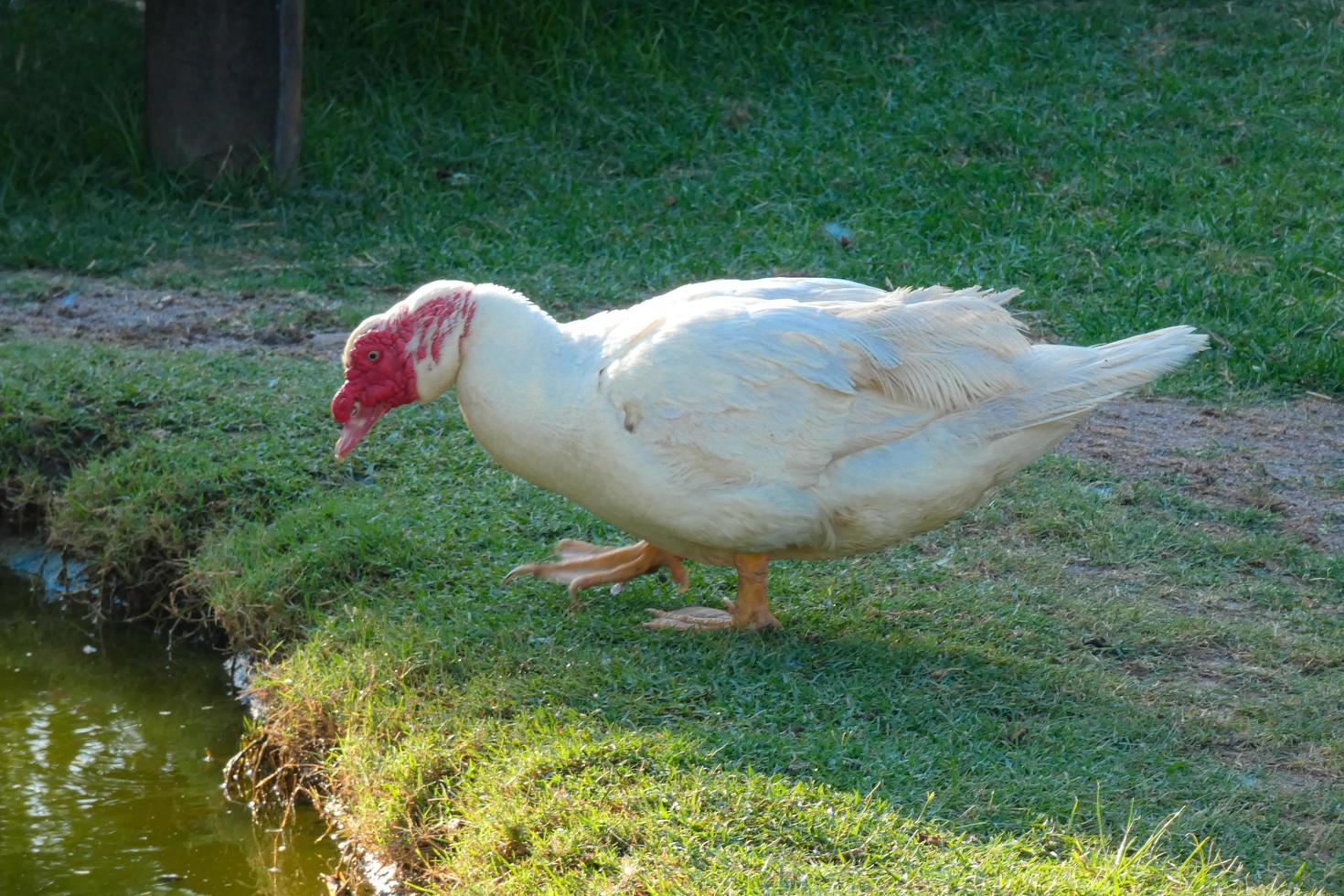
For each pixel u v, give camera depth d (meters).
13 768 4.94
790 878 3.40
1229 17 11.58
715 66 11.16
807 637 4.74
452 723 4.28
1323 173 9.58
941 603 5.02
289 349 7.58
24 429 6.48
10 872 4.30
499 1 11.34
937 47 11.29
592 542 5.50
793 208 9.38
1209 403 7.13
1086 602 5.08
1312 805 3.86
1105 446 6.55
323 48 11.20
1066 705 4.34
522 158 10.16
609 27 11.39
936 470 4.45
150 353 7.28
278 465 6.09
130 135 9.94
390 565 5.34
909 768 3.92
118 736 5.18
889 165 9.90
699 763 3.91
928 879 3.39
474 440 6.38
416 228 9.27
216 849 4.45
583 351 4.53
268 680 4.85
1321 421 6.95
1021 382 4.52
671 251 8.89
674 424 4.35
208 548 5.68
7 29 10.79
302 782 4.59
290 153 9.83
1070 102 10.49
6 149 9.88
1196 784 3.94
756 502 4.38
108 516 6.02
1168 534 5.65
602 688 4.36
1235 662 4.70
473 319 4.57
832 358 4.39
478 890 3.58
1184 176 9.55
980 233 9.04
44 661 5.73
